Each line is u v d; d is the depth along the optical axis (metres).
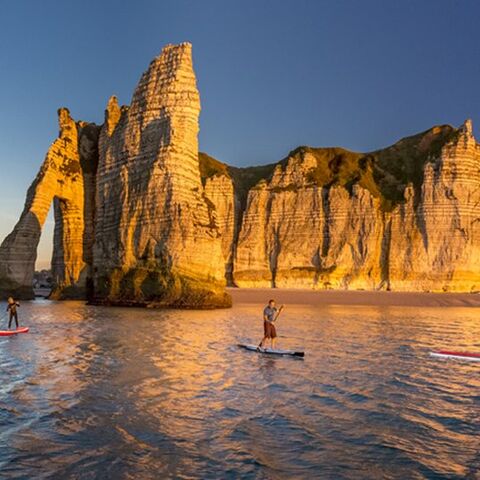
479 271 91.88
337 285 95.06
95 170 67.75
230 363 18.05
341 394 13.46
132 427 10.27
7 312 43.03
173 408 11.73
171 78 54.91
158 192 52.62
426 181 95.50
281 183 104.88
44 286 110.06
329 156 110.75
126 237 54.28
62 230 67.19
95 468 8.07
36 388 13.56
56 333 26.62
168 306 49.28
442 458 8.75
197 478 7.70
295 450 9.04
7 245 62.12
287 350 20.97
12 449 8.93
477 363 19.03
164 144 53.53
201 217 53.06
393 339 26.56
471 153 95.31
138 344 22.38
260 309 52.78
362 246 95.75
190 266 51.16
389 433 10.14
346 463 8.44
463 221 92.19
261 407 11.97
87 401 12.25
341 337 27.05
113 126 62.41
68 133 67.06
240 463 8.35
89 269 65.38
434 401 12.87
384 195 100.94
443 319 43.47
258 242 101.62
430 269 92.19
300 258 98.50
